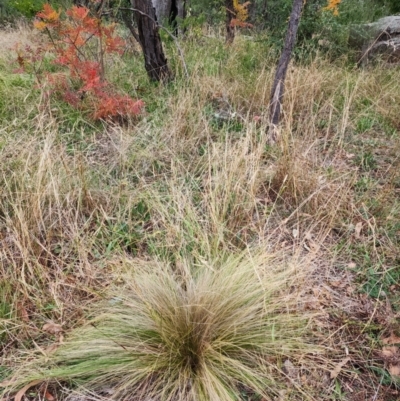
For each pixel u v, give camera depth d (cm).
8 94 421
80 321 202
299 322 198
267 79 451
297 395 179
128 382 173
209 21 845
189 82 447
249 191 269
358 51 612
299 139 356
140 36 463
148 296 198
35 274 225
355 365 195
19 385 177
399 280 241
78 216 268
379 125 421
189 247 243
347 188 302
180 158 332
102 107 375
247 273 202
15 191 266
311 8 566
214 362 181
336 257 254
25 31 739
